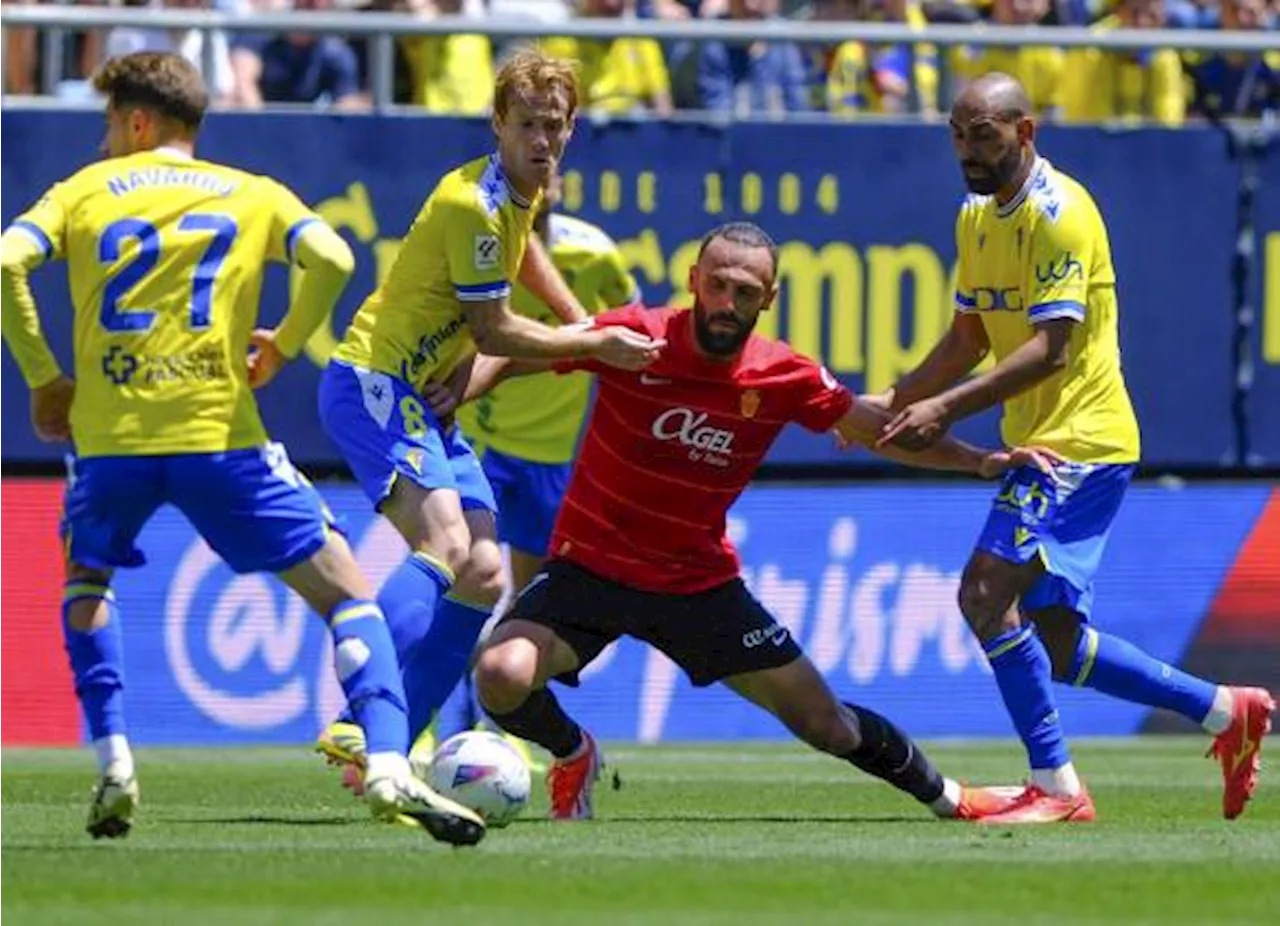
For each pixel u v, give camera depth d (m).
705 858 24.14
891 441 27.95
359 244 45.34
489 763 26.66
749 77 48.75
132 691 44.38
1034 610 29.95
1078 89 49.44
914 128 46.88
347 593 24.33
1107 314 30.06
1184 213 47.72
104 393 23.88
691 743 45.69
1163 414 47.72
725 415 26.53
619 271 38.59
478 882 21.83
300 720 44.88
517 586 39.19
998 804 29.31
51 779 35.69
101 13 45.31
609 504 27.05
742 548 46.34
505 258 28.12
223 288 24.00
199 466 23.75
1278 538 47.97
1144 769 39.84
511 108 27.97
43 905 20.19
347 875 22.23
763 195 46.47
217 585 44.72
